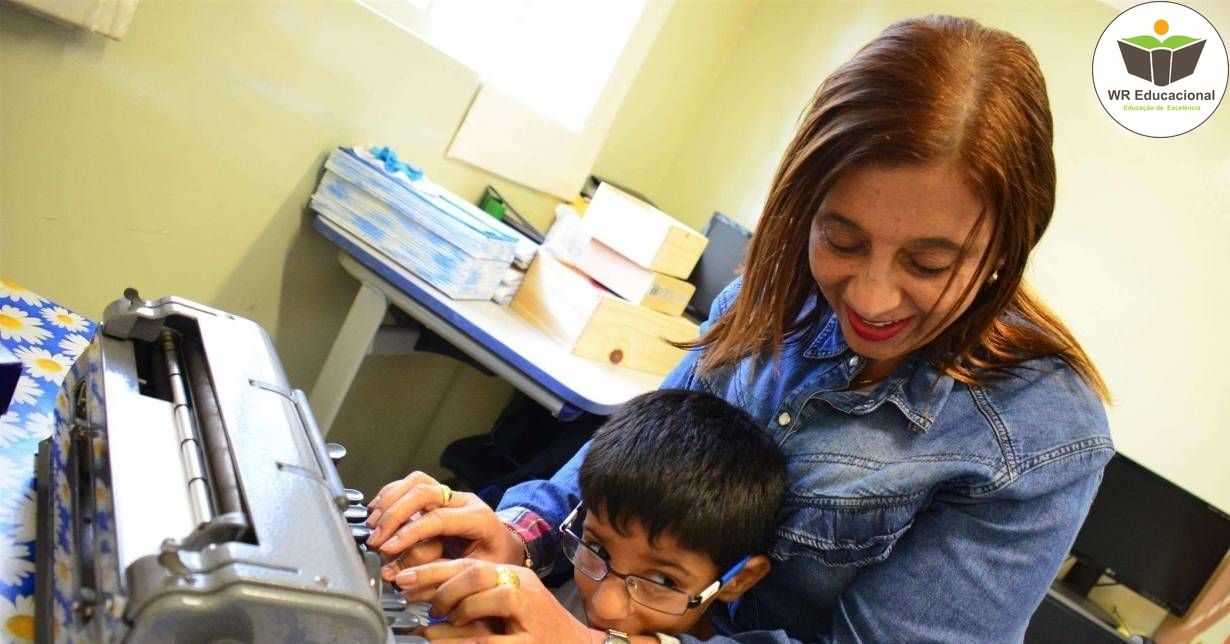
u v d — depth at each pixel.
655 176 3.06
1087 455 0.82
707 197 3.05
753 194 2.96
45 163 1.30
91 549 0.55
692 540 0.89
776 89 2.93
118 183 1.42
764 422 1.04
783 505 0.96
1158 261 2.38
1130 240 2.41
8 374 0.77
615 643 0.81
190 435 0.65
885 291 0.76
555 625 0.75
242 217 1.66
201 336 0.76
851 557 0.90
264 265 1.76
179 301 0.80
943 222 0.71
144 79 1.37
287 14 1.52
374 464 2.48
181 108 1.45
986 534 0.83
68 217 1.37
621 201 2.01
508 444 2.29
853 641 0.86
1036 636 2.23
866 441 0.92
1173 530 2.35
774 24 2.94
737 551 0.92
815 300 1.03
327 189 1.75
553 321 1.90
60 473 0.67
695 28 2.72
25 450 0.78
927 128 0.69
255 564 0.51
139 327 0.77
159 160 1.46
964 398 0.87
